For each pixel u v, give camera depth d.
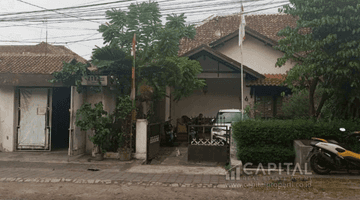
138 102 12.29
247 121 9.43
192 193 6.57
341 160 7.84
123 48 11.28
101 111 9.91
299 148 8.41
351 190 6.68
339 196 6.26
